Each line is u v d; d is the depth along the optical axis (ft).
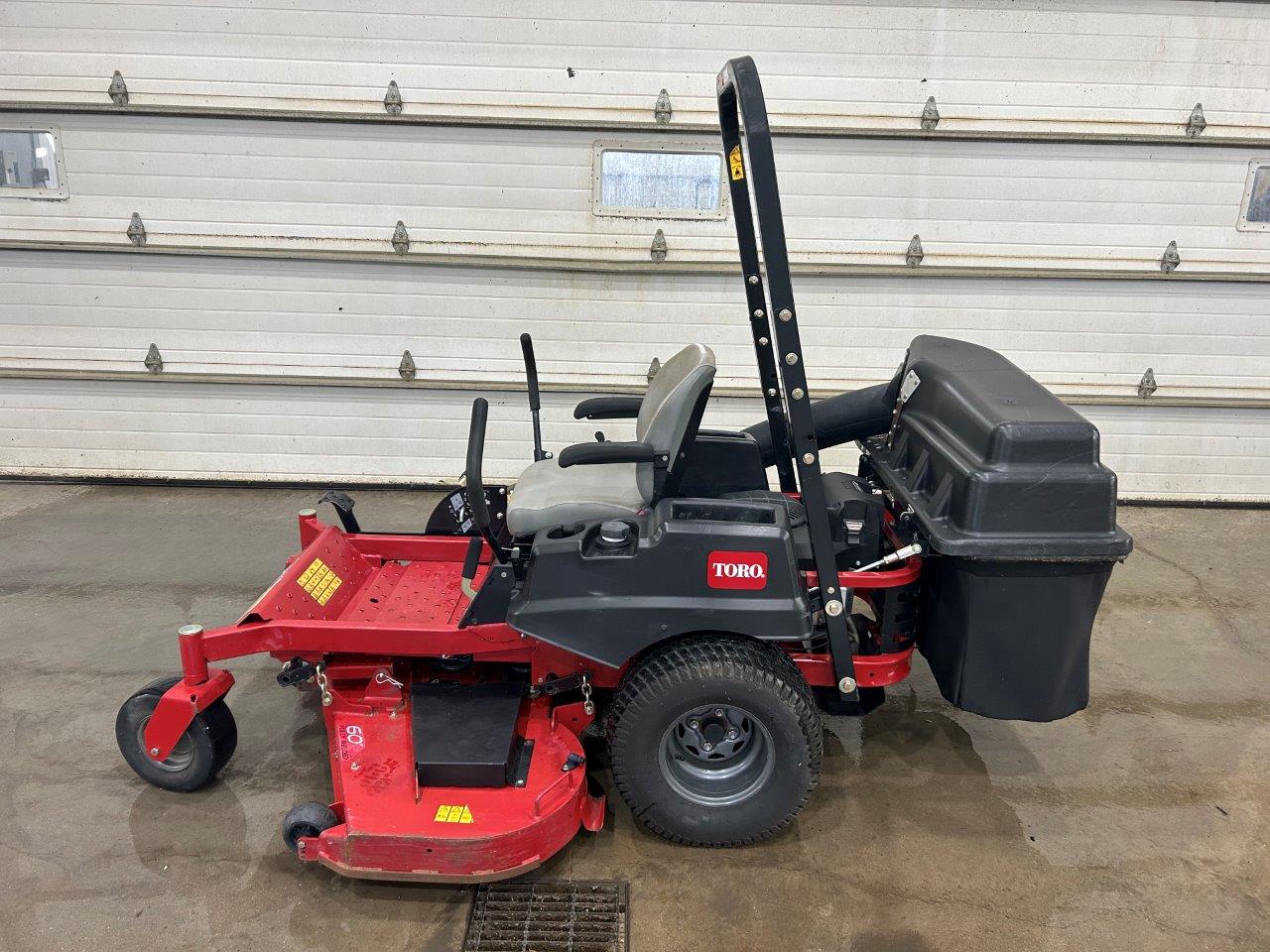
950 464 7.54
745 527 7.34
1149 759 9.33
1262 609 12.62
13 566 13.10
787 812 7.63
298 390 16.05
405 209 14.93
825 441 10.01
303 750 9.18
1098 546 7.01
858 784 8.85
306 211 14.93
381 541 10.08
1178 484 16.63
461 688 8.24
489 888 7.41
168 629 11.40
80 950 6.73
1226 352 15.75
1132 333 15.66
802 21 13.93
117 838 7.88
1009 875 7.66
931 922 7.14
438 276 15.30
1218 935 7.06
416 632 7.88
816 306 15.52
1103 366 15.85
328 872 7.56
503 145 14.58
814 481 7.37
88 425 16.31
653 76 14.23
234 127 14.48
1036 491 7.03
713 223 14.89
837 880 7.57
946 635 7.76
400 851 6.91
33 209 14.92
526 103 14.35
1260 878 7.68
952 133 14.40
